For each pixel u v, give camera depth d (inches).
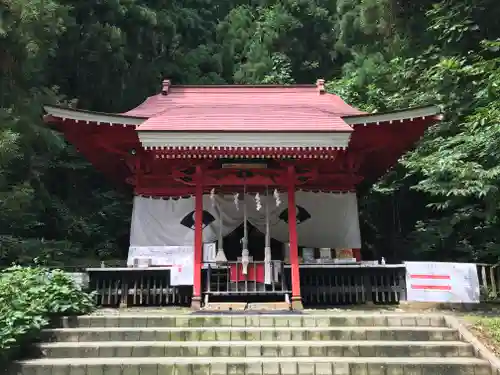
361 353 251.0
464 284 361.4
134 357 247.9
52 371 233.1
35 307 269.9
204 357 246.5
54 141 518.3
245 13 1017.5
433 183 426.0
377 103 615.8
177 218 449.1
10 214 455.5
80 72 709.9
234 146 335.3
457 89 494.6
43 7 476.7
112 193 707.4
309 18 984.3
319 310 341.7
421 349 251.4
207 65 887.7
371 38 830.5
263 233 475.5
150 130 333.4
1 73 463.8
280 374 231.8
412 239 595.8
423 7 649.6
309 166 377.4
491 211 423.5
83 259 581.6
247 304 346.0
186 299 387.9
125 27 733.3
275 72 909.2
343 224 459.5
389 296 387.2
